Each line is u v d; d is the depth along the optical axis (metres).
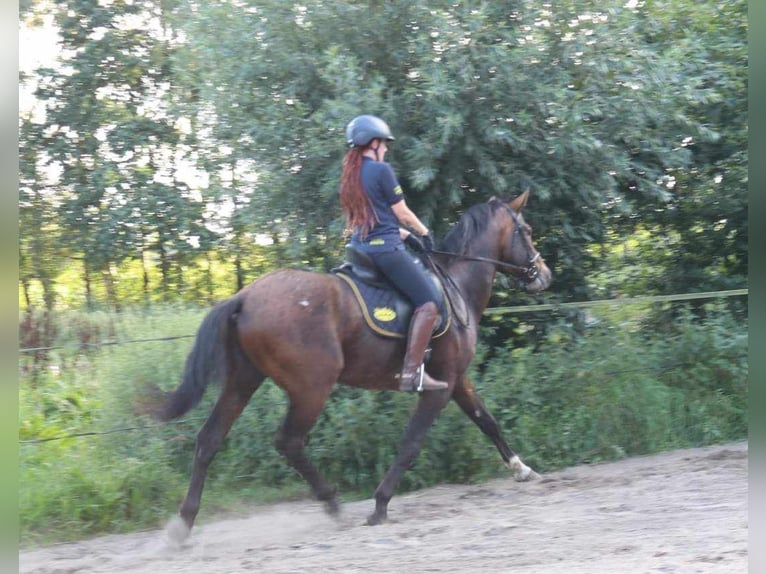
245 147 8.53
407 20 8.02
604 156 8.54
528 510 6.59
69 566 5.50
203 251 12.98
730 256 11.14
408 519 6.54
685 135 9.55
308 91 8.31
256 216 8.62
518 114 8.04
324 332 6.04
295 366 5.99
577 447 8.40
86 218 13.45
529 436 8.21
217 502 7.09
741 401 9.34
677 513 6.16
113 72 14.22
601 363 8.77
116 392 7.37
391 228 6.23
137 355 7.58
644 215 10.70
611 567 4.88
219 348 5.91
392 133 7.96
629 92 8.41
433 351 6.62
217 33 8.38
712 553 5.02
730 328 9.70
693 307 10.53
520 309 8.62
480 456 7.84
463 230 7.21
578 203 8.88
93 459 6.95
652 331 9.77
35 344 8.80
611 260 10.88
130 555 5.81
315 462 7.59
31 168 13.94
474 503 6.98
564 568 4.93
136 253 13.44
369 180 6.18
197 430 7.44
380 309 6.24
